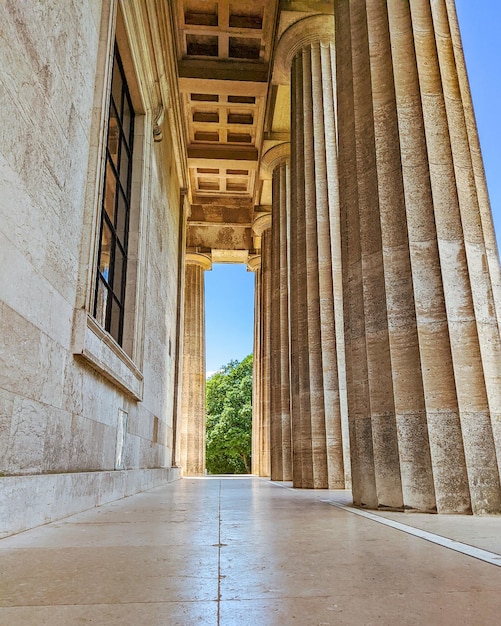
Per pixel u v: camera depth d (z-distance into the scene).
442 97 9.34
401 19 9.96
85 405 8.12
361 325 9.12
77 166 7.76
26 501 5.21
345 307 9.71
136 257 13.59
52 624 2.21
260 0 21.55
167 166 21.50
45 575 3.14
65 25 7.14
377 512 7.42
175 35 21.89
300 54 17.92
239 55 24.27
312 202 16.17
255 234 34.16
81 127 7.99
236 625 2.20
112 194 12.27
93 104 8.71
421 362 8.02
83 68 8.09
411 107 9.35
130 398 12.23
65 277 7.13
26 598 2.63
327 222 15.84
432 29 9.80
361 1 10.76
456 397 7.73
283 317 23.77
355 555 3.78
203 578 3.06
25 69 5.71
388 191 9.13
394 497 7.76
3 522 4.68
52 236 6.60
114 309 12.30
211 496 10.83
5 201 5.18
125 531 5.11
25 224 5.71
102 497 8.41
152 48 15.80
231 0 21.59
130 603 2.54
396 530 5.24
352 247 9.73
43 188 6.27
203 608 2.45
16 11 5.46
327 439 14.02
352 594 2.69
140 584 2.92
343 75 11.07
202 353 38.06
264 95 24.92
